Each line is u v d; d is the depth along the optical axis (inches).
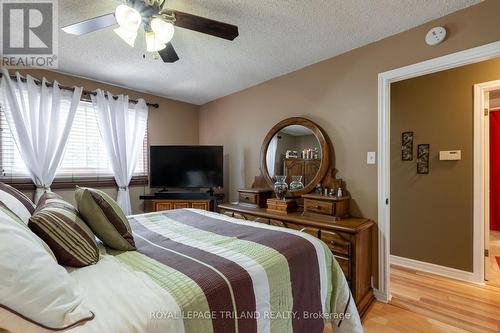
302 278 50.5
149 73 115.1
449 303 84.4
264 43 89.3
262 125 129.4
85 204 51.1
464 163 102.3
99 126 121.5
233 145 146.1
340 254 78.7
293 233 62.6
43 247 35.7
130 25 56.4
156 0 58.1
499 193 172.7
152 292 34.0
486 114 100.4
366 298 82.6
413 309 81.1
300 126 110.0
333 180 98.8
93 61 101.5
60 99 110.0
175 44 89.4
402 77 83.3
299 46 91.6
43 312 27.3
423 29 77.8
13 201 47.5
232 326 36.7
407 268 113.7
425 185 111.4
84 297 32.6
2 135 99.8
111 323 28.5
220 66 108.8
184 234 61.5
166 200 130.6
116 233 50.9
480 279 98.3
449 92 106.0
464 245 101.9
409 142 115.6
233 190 146.2
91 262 43.7
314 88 106.6
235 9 70.0
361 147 92.2
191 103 165.6
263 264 44.9
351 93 94.8
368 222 85.0
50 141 106.3
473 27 69.0
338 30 81.1
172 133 155.8
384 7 69.4
